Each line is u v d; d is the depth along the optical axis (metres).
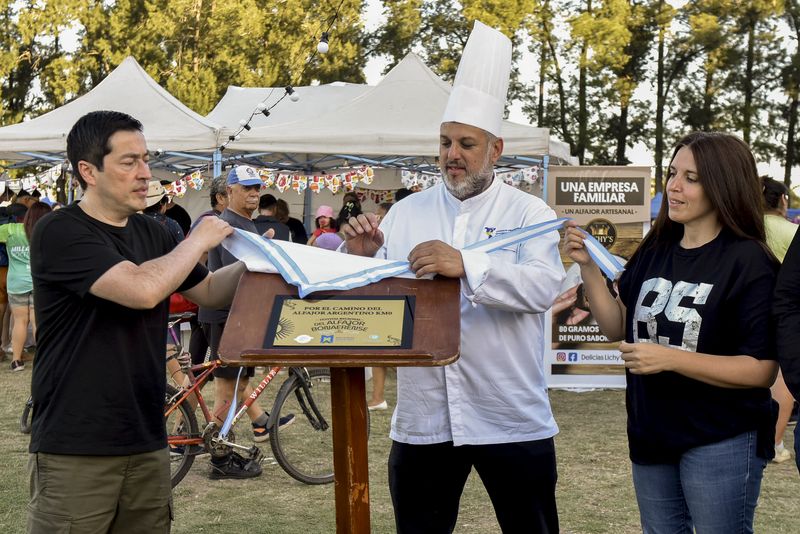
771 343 2.39
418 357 2.11
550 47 28.70
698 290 2.46
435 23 31.91
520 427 2.81
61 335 2.50
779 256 5.19
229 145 9.92
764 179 5.34
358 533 2.35
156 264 2.44
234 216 5.71
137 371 2.56
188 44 26.50
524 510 2.86
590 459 5.82
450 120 2.85
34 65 27.88
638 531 4.42
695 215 2.49
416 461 2.88
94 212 2.57
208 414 5.30
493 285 2.53
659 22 30.42
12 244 9.12
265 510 4.78
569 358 8.17
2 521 4.50
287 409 5.52
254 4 26.81
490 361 2.79
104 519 2.53
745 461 2.44
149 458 2.60
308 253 2.44
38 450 2.49
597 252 2.64
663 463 2.54
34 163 13.51
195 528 4.47
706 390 2.44
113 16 26.27
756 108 31.03
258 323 2.26
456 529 4.45
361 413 2.34
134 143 2.54
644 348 2.40
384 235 3.04
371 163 13.84
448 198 2.96
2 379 8.73
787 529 4.44
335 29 27.80
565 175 7.95
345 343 2.17
